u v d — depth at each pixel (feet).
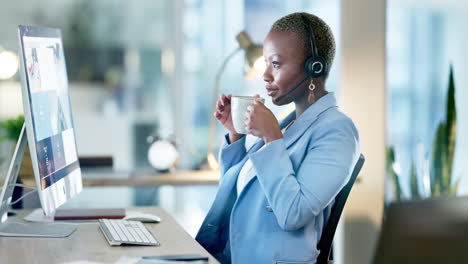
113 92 15.23
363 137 12.48
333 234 6.85
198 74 15.25
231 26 15.03
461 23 14.26
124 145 15.28
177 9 15.19
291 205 6.33
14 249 5.90
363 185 12.44
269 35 7.14
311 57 6.95
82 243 6.18
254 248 6.67
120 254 5.72
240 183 7.29
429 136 14.19
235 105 7.34
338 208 6.81
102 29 15.08
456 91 14.29
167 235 6.68
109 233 6.41
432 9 14.20
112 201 12.11
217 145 15.16
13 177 6.97
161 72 15.31
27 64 6.15
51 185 6.51
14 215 7.73
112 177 11.03
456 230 2.93
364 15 12.42
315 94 7.06
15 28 14.64
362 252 12.46
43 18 14.83
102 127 15.20
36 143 6.17
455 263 2.92
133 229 6.66
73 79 15.02
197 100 15.29
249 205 6.86
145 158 15.31
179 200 13.71
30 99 6.13
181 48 15.25
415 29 14.19
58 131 6.97
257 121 6.71
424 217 3.02
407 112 14.15
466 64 14.29
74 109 15.07
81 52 15.05
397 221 3.09
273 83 7.10
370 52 12.46
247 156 7.50
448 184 12.80
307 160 6.55
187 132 15.25
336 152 6.46
